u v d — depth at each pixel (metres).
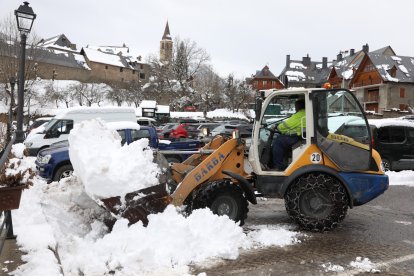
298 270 4.79
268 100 6.75
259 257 5.20
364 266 4.92
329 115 6.52
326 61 80.25
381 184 6.48
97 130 5.77
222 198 6.16
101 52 92.62
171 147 12.61
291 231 6.38
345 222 7.14
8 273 3.71
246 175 6.75
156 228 5.11
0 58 31.41
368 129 6.53
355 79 56.12
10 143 5.33
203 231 5.38
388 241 5.98
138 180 5.39
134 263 4.62
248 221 7.17
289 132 6.71
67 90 63.12
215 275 4.59
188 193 6.23
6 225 4.50
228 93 61.25
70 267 4.45
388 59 52.59
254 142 6.71
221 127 21.91
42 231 4.75
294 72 78.62
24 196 5.51
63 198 5.77
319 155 6.45
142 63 98.25
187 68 70.12
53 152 10.15
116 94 65.50
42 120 24.16
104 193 5.20
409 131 12.95
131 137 11.90
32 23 11.52
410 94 50.09
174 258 4.85
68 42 93.56
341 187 6.33
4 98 34.34
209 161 6.39
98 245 4.82
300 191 6.32
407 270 4.85
